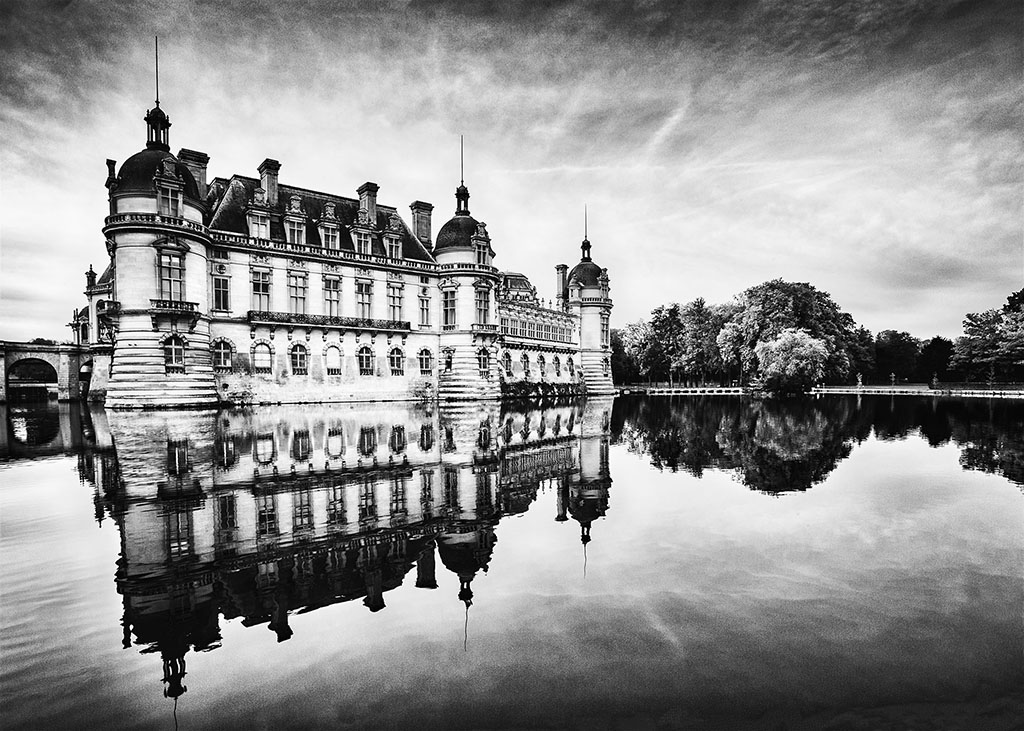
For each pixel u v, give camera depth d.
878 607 7.09
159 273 43.19
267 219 51.94
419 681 5.59
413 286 61.59
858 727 4.77
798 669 5.68
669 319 114.12
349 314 56.81
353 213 61.12
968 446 23.56
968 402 61.97
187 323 44.44
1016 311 95.75
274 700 5.33
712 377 126.88
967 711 4.96
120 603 7.52
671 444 25.05
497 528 10.91
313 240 56.28
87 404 60.31
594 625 6.68
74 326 80.88
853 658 5.87
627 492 14.33
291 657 6.09
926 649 6.03
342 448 22.50
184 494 13.85
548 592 7.70
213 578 8.37
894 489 14.54
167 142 46.03
